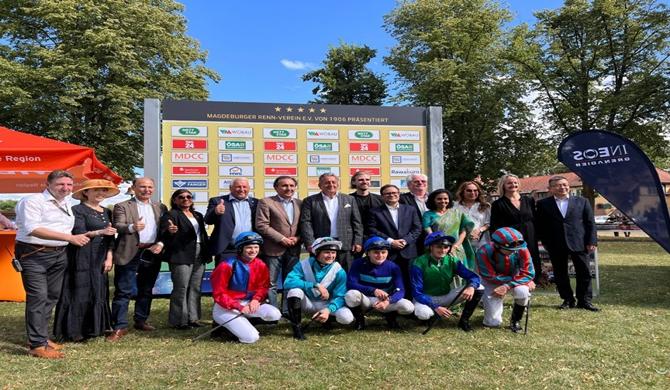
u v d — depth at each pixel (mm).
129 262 5051
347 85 27250
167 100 7562
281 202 5770
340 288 5125
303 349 4445
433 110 8328
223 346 4598
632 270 10125
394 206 5750
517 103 22594
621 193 6828
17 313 6344
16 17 17547
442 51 22797
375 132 8188
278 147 7887
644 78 20078
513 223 6184
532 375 3691
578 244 6184
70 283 4676
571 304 6293
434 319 5102
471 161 22547
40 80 16047
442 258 5305
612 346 4469
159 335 5086
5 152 6203
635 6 21156
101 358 4207
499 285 5230
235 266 4953
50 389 3459
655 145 21359
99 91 17469
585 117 22219
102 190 4879
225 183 7688
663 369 3822
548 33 22516
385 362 4031
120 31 17234
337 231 5617
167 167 7516
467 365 3939
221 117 7727
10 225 8281
